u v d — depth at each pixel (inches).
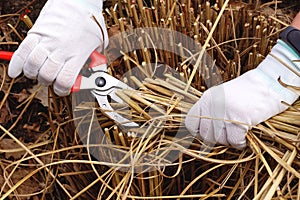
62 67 47.2
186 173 53.7
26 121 61.9
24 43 47.0
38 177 57.1
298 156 46.4
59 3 48.7
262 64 49.7
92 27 49.0
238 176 52.1
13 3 67.9
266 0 68.7
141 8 55.0
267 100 47.3
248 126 46.4
